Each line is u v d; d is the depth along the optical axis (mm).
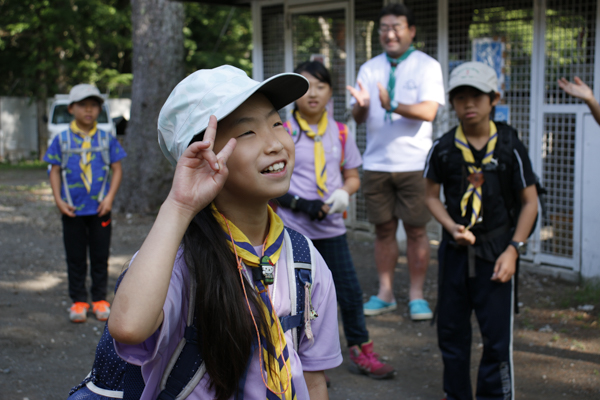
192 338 1403
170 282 1385
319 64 3822
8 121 20219
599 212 5664
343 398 3717
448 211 3307
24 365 4109
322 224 3766
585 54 5711
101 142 4863
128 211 9734
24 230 8703
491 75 3156
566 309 5199
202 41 22906
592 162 5676
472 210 3119
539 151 6086
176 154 1510
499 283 3127
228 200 1489
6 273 6477
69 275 4957
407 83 4973
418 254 5125
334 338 1668
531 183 3082
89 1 17828
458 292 3250
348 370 4172
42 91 19203
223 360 1376
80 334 4723
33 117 20516
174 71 9664
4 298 5594
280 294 1531
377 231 5285
